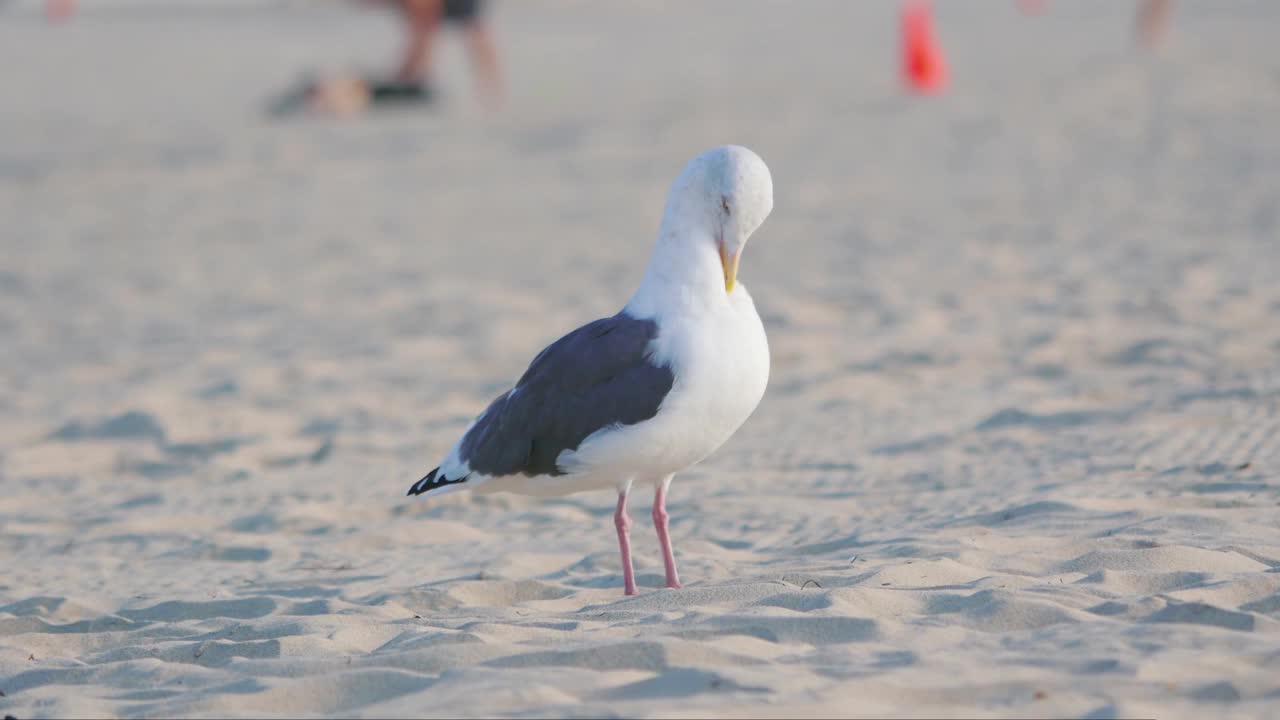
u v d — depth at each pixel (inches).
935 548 318.0
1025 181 1070.4
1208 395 462.3
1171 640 231.6
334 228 1068.5
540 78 2170.3
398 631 278.1
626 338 291.4
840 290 731.4
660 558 347.3
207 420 548.4
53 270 945.5
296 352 673.0
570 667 234.8
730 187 290.8
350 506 423.8
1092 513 343.9
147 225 1113.4
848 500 390.3
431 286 828.6
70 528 414.6
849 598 268.2
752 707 209.6
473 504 419.8
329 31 3105.3
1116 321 605.6
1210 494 354.9
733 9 3548.2
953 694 213.5
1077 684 214.2
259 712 226.8
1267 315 591.2
